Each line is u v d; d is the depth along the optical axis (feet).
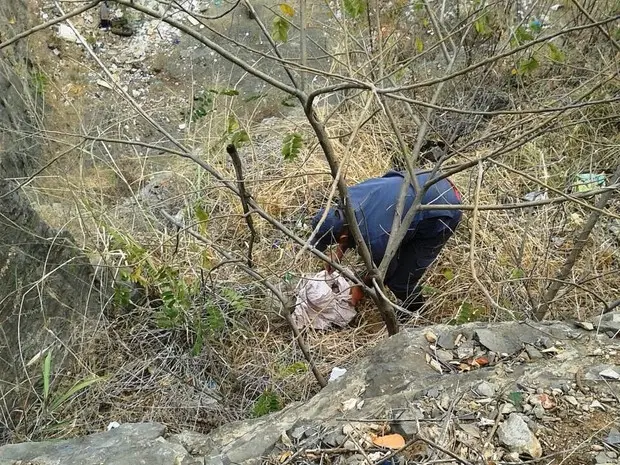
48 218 12.94
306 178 15.29
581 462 5.80
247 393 11.15
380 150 15.97
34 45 20.68
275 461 6.35
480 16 9.86
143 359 11.37
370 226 11.50
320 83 18.85
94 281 12.08
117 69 21.52
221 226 14.24
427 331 7.90
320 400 7.31
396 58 12.99
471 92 14.57
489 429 6.23
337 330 12.95
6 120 14.34
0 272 9.84
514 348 7.48
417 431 6.10
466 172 14.52
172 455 6.64
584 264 11.86
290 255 13.80
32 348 10.41
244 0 7.75
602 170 13.85
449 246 13.58
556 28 14.94
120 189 16.11
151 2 23.08
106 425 10.14
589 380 6.71
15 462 6.79
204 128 16.66
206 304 11.29
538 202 7.48
